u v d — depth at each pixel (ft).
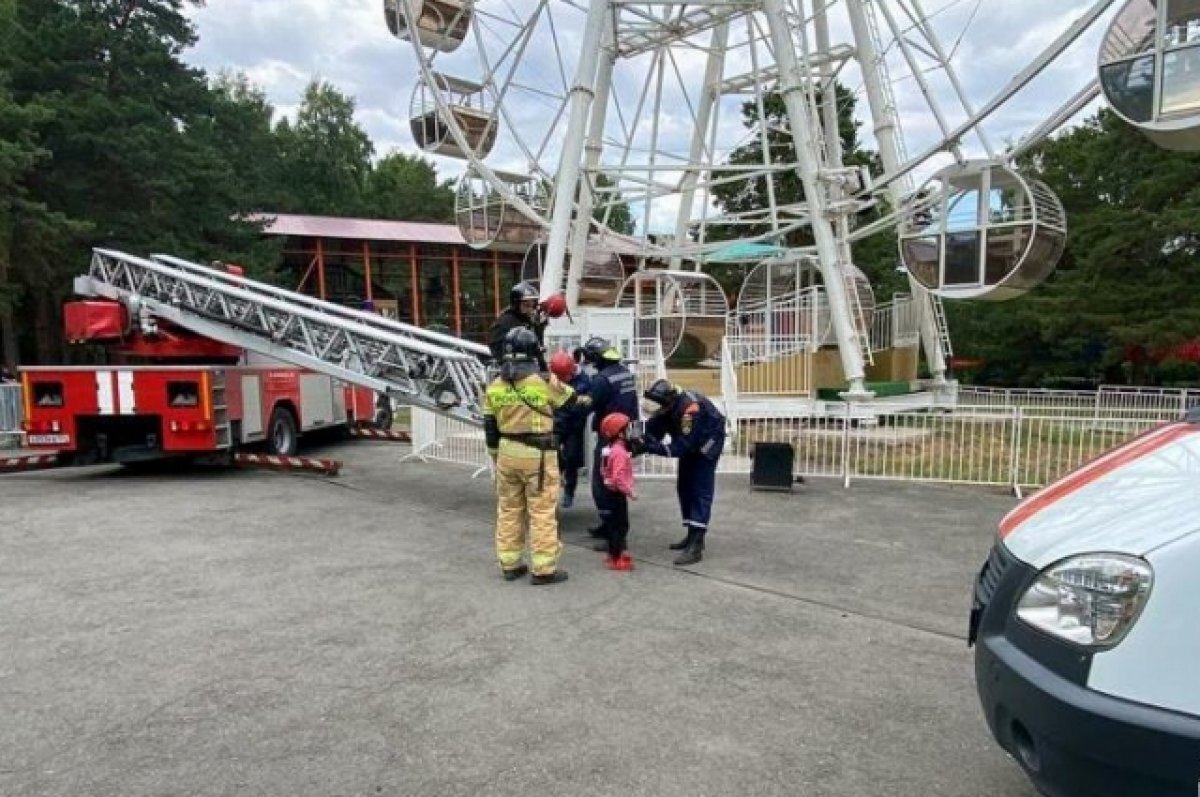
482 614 15.97
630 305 67.36
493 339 24.43
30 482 32.45
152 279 36.35
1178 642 6.61
